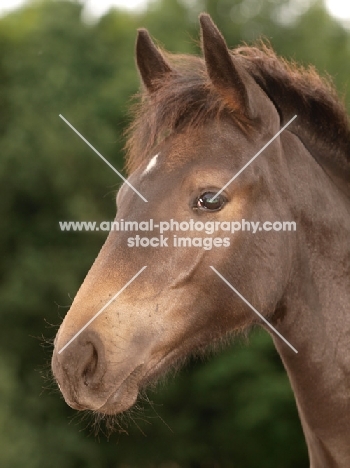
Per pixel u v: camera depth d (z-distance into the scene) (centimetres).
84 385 306
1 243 1822
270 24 2209
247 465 1683
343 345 352
